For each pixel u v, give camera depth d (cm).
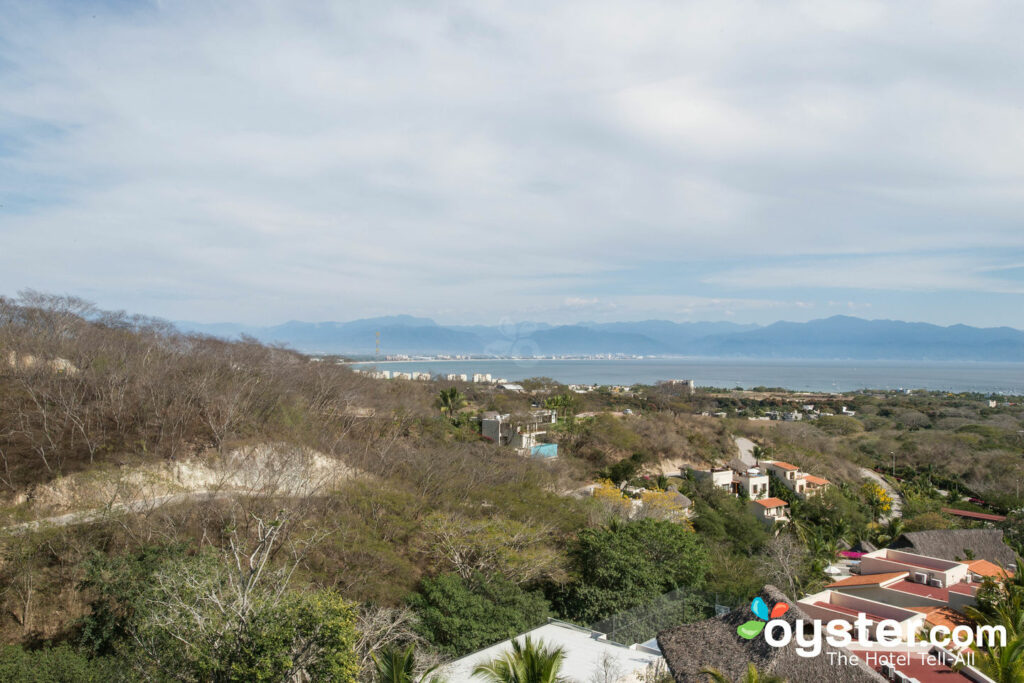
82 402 4547
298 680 1812
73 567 2955
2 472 3706
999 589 2966
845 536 6406
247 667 1714
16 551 3025
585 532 3959
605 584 3491
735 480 7444
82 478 3800
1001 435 11138
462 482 4844
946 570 3506
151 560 2750
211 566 2389
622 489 6538
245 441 4800
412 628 2750
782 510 6669
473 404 9788
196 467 4350
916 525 6384
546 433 8006
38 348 5047
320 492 4216
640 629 3052
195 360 5806
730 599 3694
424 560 3647
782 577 4372
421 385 10219
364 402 6894
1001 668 2044
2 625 2730
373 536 3672
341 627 1873
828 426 13075
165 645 1853
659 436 8656
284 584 2231
